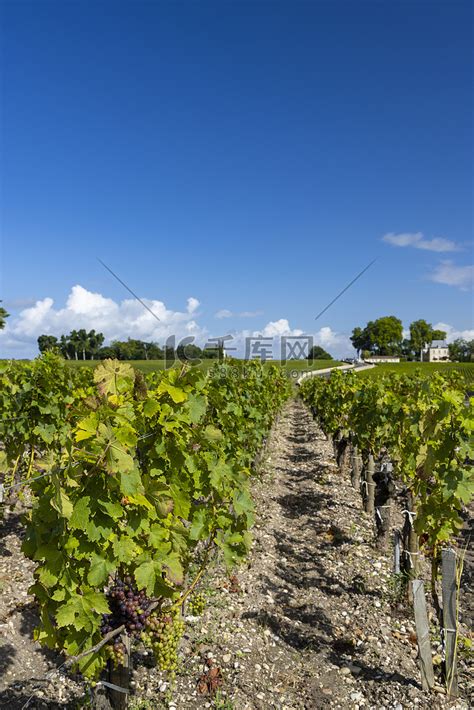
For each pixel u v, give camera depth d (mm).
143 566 2861
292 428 20484
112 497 2717
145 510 2928
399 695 3688
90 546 2713
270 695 3682
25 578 5297
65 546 2643
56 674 3801
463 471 4262
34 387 6613
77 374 8500
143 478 2988
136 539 2980
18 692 3600
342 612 4957
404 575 5121
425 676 3725
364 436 8109
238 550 3934
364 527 7367
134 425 3076
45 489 2617
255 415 8203
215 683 3715
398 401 7070
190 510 3564
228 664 3973
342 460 10906
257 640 4355
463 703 3625
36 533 2695
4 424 6500
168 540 3137
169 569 2953
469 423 4184
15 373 6730
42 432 6617
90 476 2688
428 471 4516
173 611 3174
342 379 11672
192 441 3703
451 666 3666
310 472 11367
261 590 5301
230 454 5246
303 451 14359
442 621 3699
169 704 3516
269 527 7309
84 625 2672
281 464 12430
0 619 4445
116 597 3000
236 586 5238
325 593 5383
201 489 3875
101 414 2752
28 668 3904
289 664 4086
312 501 8930
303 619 4840
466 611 5020
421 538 5051
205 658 4016
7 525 6785
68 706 3477
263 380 11281
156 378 4121
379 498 6438
